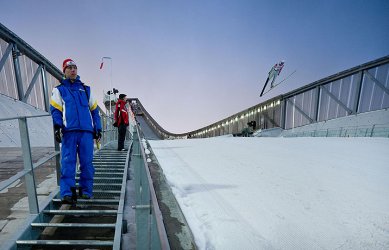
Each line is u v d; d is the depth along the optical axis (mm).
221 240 1686
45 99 5270
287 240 1713
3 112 6438
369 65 18562
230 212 2152
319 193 2715
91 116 2691
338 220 2039
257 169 3922
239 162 4547
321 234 1807
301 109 25312
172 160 4766
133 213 2414
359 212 2209
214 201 2416
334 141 9461
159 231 589
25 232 1892
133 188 3139
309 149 6703
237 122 34094
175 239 1676
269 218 2051
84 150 2529
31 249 1861
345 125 19594
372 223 1994
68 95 2504
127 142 8312
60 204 2584
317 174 3602
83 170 2551
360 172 3758
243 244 1646
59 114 2430
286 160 4809
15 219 2178
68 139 2432
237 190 2781
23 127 2061
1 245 1752
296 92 25312
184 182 3094
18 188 2871
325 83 22453
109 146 6934
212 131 42656
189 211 2154
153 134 40938
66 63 2584
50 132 8305
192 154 5633
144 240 863
